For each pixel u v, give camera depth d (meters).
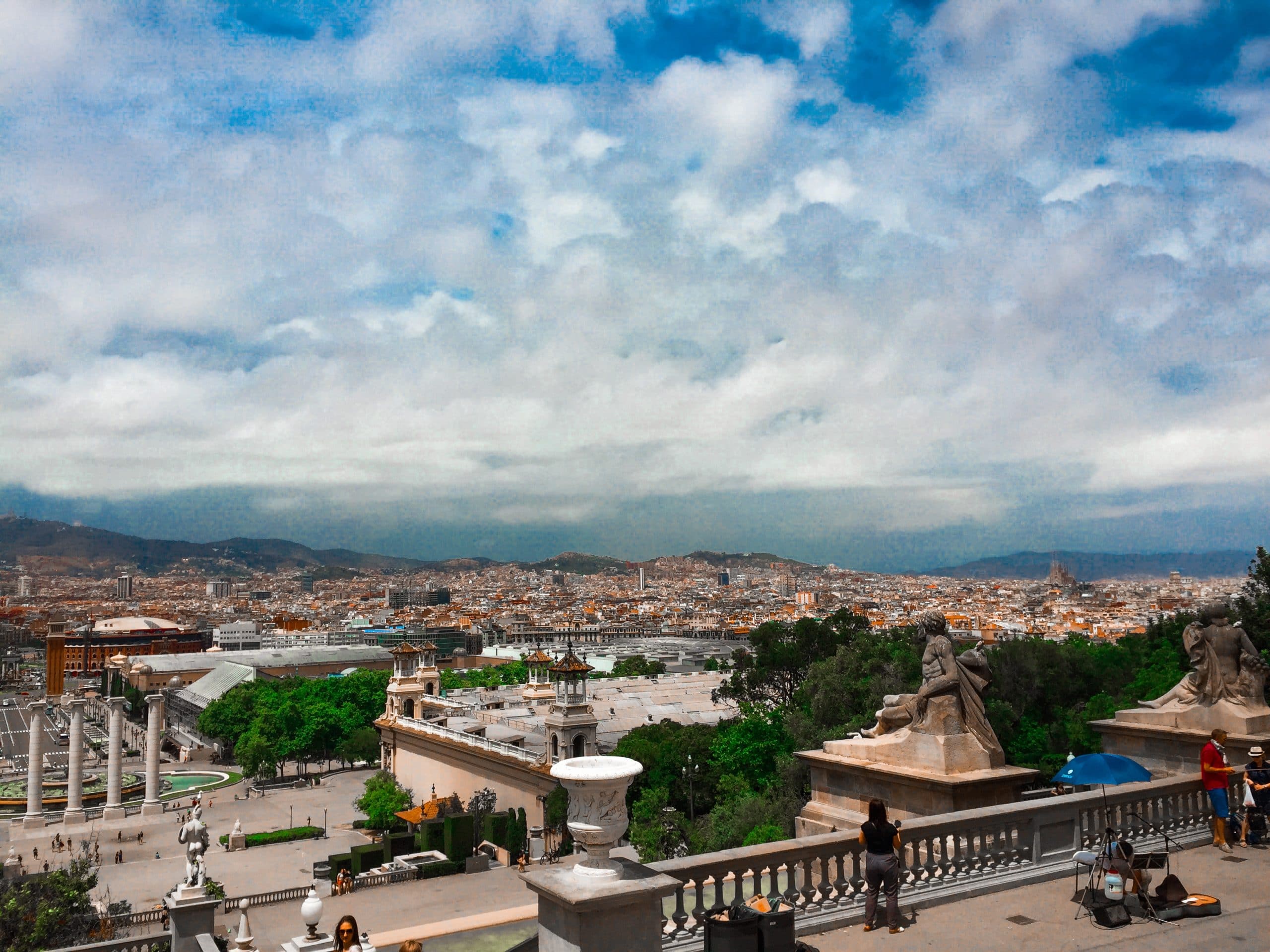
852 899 17.69
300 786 146.12
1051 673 63.84
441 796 105.88
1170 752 28.20
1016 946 16.27
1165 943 16.31
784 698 91.94
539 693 125.62
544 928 13.88
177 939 33.31
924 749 23.98
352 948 18.75
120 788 117.69
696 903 17.23
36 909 47.00
